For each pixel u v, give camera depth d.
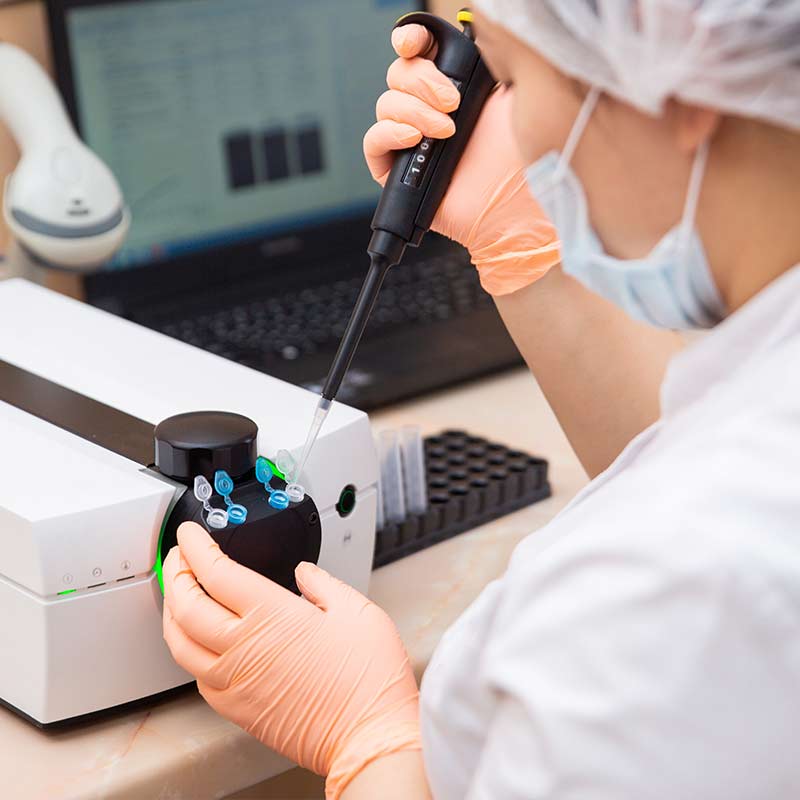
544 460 1.12
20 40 1.38
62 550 0.72
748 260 0.54
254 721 0.73
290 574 0.81
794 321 0.52
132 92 1.38
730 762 0.47
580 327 0.90
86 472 0.78
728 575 0.46
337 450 0.84
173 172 1.43
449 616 0.91
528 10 0.52
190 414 0.81
